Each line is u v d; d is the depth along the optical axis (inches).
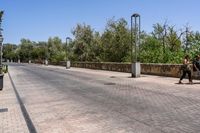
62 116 414.3
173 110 423.8
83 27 2807.6
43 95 654.5
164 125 338.6
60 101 555.5
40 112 450.9
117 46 2080.5
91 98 579.8
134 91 663.1
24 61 5689.0
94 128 339.0
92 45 2701.8
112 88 743.7
